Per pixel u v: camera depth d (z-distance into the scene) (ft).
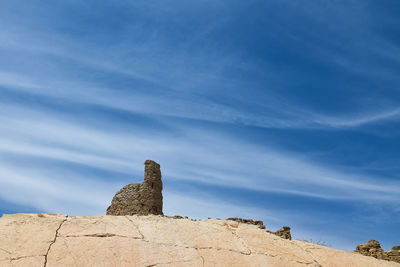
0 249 36.63
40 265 35.83
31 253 36.86
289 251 46.29
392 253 58.95
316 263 45.52
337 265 45.70
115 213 86.74
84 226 42.11
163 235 43.34
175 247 41.81
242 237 46.50
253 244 45.65
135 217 46.32
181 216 68.13
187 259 40.50
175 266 39.24
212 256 41.73
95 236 40.73
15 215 42.19
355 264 46.21
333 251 48.47
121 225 43.60
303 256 46.11
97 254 38.40
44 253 37.11
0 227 39.52
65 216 44.27
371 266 46.19
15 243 37.65
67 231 40.73
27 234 39.09
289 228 59.82
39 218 42.16
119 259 38.50
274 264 43.06
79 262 37.11
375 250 60.08
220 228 47.37
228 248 43.60
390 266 47.06
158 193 88.38
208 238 44.52
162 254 40.37
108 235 41.19
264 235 48.21
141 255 39.60
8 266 35.04
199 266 39.91
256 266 41.93
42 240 38.58
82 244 39.22
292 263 44.11
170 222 46.42
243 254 43.37
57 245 38.42
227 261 41.57
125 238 41.32
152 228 44.27
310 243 49.85
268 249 45.39
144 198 85.66
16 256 36.24
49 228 40.55
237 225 49.42
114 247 39.70
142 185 86.99
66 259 37.09
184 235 44.11
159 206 87.86
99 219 44.19
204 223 48.26
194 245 42.83
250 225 57.72
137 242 41.16
